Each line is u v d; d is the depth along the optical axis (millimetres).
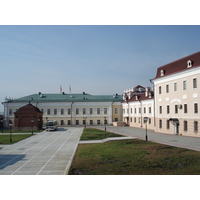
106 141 31391
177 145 24891
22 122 54531
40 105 70750
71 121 71562
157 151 21109
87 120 72188
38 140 34781
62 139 35844
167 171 14195
